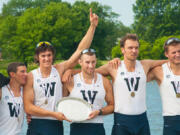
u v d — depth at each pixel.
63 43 65.06
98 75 5.18
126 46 5.06
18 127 4.96
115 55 62.41
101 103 5.10
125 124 5.06
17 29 61.25
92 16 5.43
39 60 5.03
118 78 5.18
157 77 5.37
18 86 5.03
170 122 5.10
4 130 4.82
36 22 60.69
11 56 67.69
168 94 5.17
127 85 5.12
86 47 5.36
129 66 5.21
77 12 74.50
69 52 72.69
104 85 5.13
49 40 61.34
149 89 29.25
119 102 5.12
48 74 5.06
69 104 4.87
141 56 58.34
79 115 4.83
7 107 4.87
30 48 58.03
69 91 5.12
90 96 5.01
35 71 5.08
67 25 62.28
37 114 4.82
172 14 78.38
